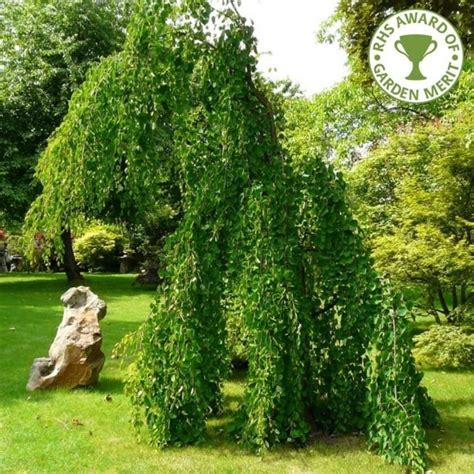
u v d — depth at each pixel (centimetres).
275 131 377
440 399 471
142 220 1321
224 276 369
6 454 345
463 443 365
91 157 364
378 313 338
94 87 365
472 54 613
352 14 597
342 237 360
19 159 1330
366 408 344
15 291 1326
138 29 353
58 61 1409
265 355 338
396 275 596
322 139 1147
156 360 356
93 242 2005
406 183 657
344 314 362
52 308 1025
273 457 339
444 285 602
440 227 621
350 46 642
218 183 357
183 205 387
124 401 457
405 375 325
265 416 346
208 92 370
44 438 373
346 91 1166
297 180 373
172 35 365
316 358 379
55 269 2061
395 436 322
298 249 368
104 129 363
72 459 338
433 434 383
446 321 670
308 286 380
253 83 379
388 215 701
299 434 347
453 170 614
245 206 357
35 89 1364
